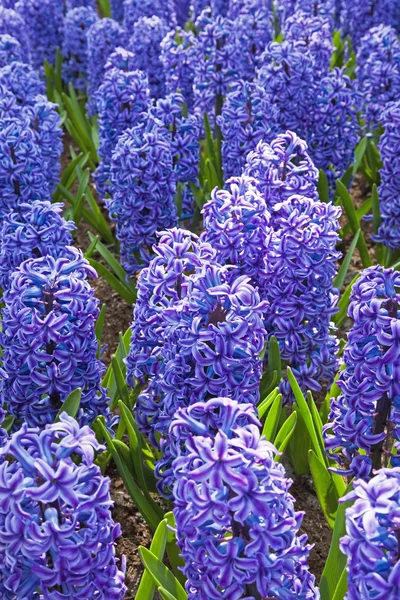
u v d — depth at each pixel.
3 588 0.72
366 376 0.82
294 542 0.72
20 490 0.69
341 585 0.78
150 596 0.79
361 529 0.68
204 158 1.39
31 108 1.23
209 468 0.69
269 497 0.69
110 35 1.54
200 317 0.80
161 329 0.88
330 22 1.65
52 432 0.72
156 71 1.50
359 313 0.82
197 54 1.38
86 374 0.88
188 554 0.72
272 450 0.70
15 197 1.10
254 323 0.81
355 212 1.24
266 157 1.01
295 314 0.93
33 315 0.84
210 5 1.88
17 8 1.72
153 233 1.10
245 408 0.73
